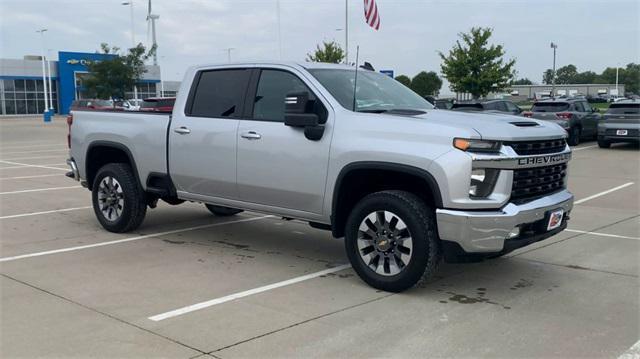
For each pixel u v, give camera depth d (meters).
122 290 5.38
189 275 5.88
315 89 5.80
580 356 4.03
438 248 5.12
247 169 6.18
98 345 4.17
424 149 5.00
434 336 4.36
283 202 6.03
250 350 4.09
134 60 50.31
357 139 5.37
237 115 6.35
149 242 7.29
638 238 7.56
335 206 5.57
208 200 6.76
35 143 25.39
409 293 5.34
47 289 5.39
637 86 133.88
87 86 50.22
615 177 13.62
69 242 7.23
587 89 103.06
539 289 5.48
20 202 10.13
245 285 5.57
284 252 6.87
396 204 5.15
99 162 8.16
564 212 5.54
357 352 4.07
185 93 6.89
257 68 6.33
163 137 6.99
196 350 4.09
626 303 5.11
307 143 5.70
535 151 5.26
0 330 4.43
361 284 5.61
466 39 35.09
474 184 4.87
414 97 6.59
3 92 60.75
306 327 4.52
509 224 4.87
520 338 4.33
